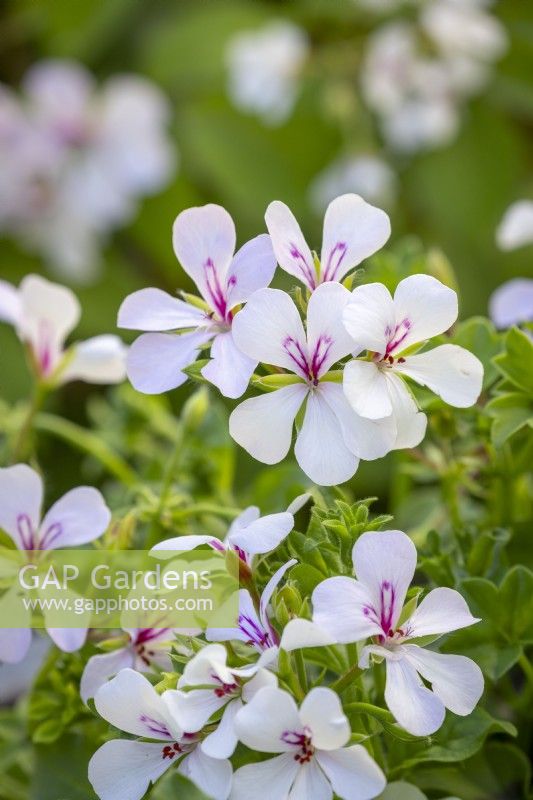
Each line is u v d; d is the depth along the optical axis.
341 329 0.65
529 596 0.70
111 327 1.37
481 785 0.71
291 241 0.66
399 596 0.64
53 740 0.72
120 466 0.82
